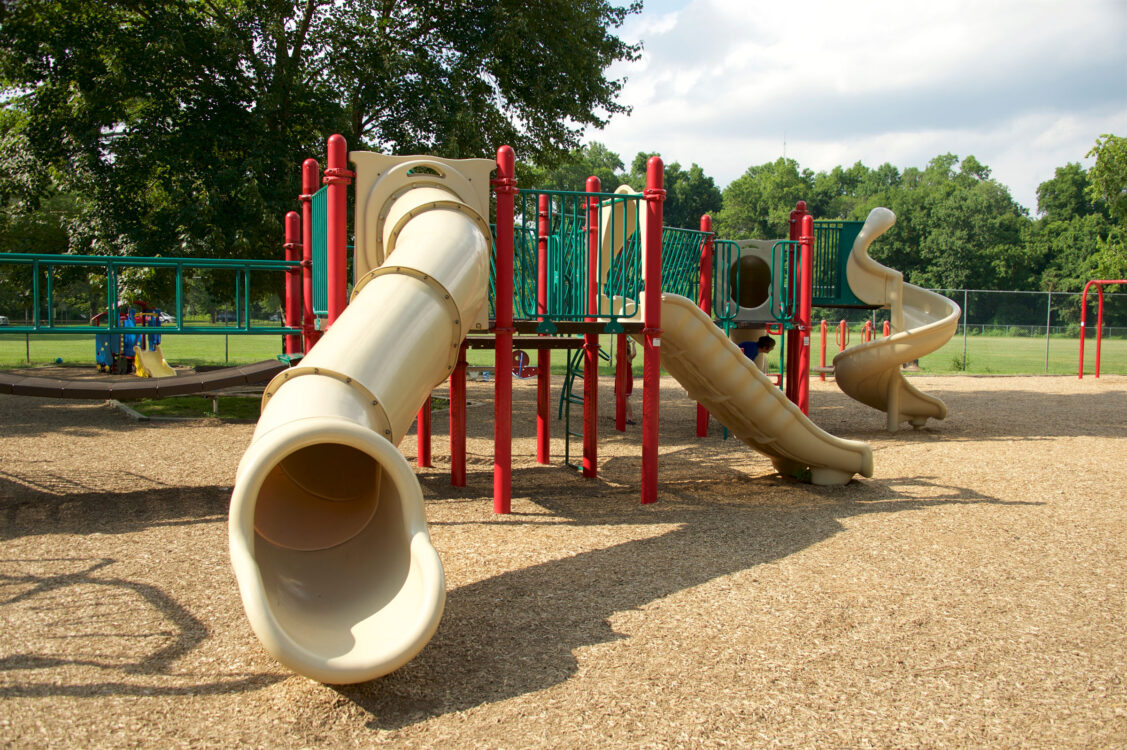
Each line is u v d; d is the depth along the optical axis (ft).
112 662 11.44
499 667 11.44
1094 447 32.73
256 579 9.50
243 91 43.01
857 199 333.21
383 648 9.66
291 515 13.50
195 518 19.90
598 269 23.08
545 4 48.14
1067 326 150.61
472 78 46.85
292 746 9.23
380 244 19.69
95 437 33.12
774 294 35.78
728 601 14.26
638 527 19.52
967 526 19.76
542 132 53.26
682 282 27.68
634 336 24.03
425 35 48.21
